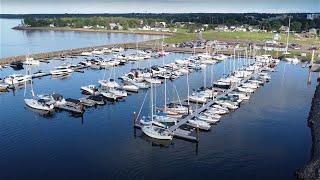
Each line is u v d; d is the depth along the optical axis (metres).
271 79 138.38
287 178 61.12
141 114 93.69
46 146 74.12
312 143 75.44
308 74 147.75
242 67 154.00
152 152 71.31
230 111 97.06
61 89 121.94
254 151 71.62
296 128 84.56
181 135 77.50
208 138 78.31
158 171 63.69
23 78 129.75
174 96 112.00
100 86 123.44
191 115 90.19
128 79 130.38
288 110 98.38
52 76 142.38
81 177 61.53
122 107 100.56
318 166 60.62
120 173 63.03
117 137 78.94
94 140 77.25
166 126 82.50
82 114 94.12
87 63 160.62
